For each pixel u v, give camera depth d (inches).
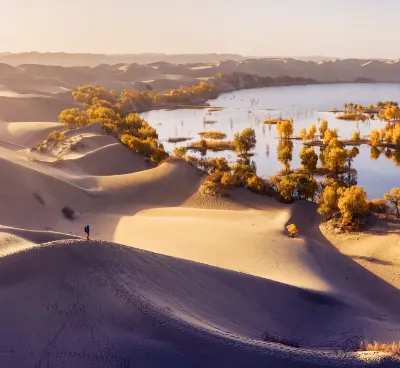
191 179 3181.6
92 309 798.5
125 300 831.7
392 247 2042.3
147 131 4805.6
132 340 729.6
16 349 693.3
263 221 2426.2
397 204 2519.7
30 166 3046.3
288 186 2805.1
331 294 1455.5
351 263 1957.4
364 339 1088.2
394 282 1742.1
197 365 687.1
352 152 4180.6
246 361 701.9
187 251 1940.2
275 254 1893.5
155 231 2244.1
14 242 1151.0
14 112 6520.7
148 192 2984.7
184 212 2610.7
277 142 5147.6
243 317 1095.0
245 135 4530.0
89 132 4461.1
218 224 2358.5
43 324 754.2
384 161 4244.6
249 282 1312.7
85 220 2485.2
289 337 1079.0
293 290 1358.3
